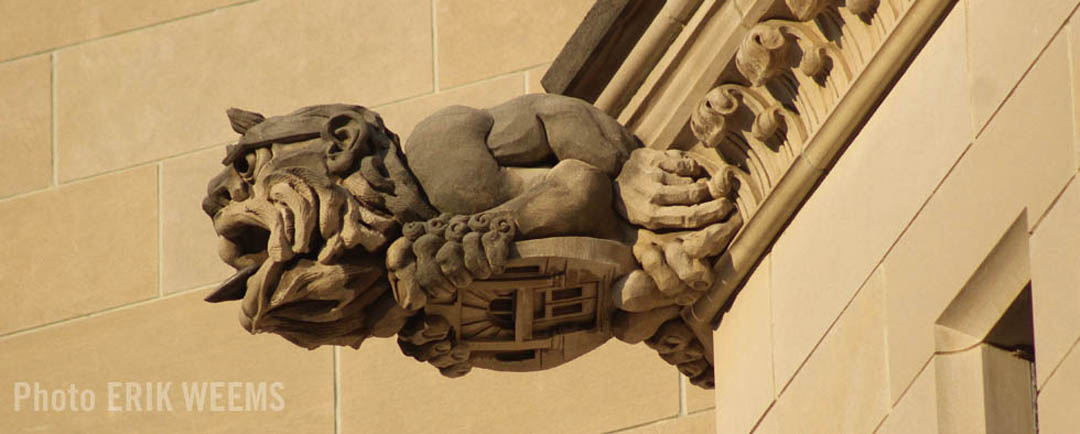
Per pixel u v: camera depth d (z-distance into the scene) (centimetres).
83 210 1500
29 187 1519
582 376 1341
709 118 997
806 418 947
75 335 1473
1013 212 858
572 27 1394
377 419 1380
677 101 1015
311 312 973
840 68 963
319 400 1398
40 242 1503
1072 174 833
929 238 898
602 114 1012
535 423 1341
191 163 1483
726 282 1008
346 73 1448
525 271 979
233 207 974
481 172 977
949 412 870
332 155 969
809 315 960
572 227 980
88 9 1547
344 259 959
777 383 973
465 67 1414
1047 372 813
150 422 1434
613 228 998
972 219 879
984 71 890
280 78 1470
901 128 932
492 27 1416
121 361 1456
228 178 981
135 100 1512
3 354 1482
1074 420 796
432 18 1434
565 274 986
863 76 950
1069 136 838
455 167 977
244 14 1497
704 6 1009
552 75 1047
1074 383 801
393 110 1424
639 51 1020
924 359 885
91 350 1465
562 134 998
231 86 1484
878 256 925
